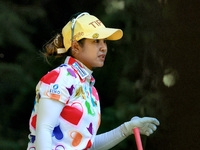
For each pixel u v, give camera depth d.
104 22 22.02
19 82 24.25
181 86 9.57
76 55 8.38
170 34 9.94
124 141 17.84
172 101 9.75
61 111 7.70
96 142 8.98
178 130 9.52
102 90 24.14
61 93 7.54
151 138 10.03
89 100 8.09
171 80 9.77
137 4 12.95
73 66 8.05
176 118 9.59
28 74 24.64
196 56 9.39
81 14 8.44
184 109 9.46
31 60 24.94
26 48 24.50
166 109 9.84
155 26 10.52
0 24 23.88
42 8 25.84
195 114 9.30
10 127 25.27
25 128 25.36
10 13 24.17
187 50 9.55
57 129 7.70
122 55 21.83
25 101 24.89
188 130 9.36
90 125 7.97
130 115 15.30
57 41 8.67
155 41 10.45
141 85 11.57
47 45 8.85
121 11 21.53
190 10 9.57
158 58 10.32
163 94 10.01
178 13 9.79
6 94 24.84
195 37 9.45
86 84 8.21
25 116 25.45
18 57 25.14
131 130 8.76
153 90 10.56
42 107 7.48
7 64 24.17
